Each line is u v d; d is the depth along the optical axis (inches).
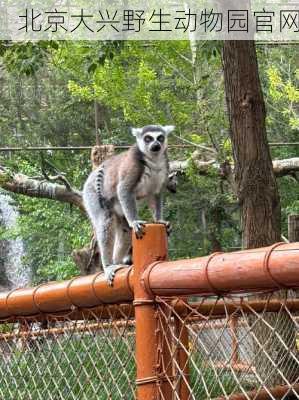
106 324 127.9
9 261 836.0
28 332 141.7
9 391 146.3
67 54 447.5
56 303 128.8
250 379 131.3
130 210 199.9
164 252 108.0
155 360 105.4
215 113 446.9
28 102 902.4
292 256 81.5
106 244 209.5
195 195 676.1
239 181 325.1
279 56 647.8
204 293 96.6
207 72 479.8
